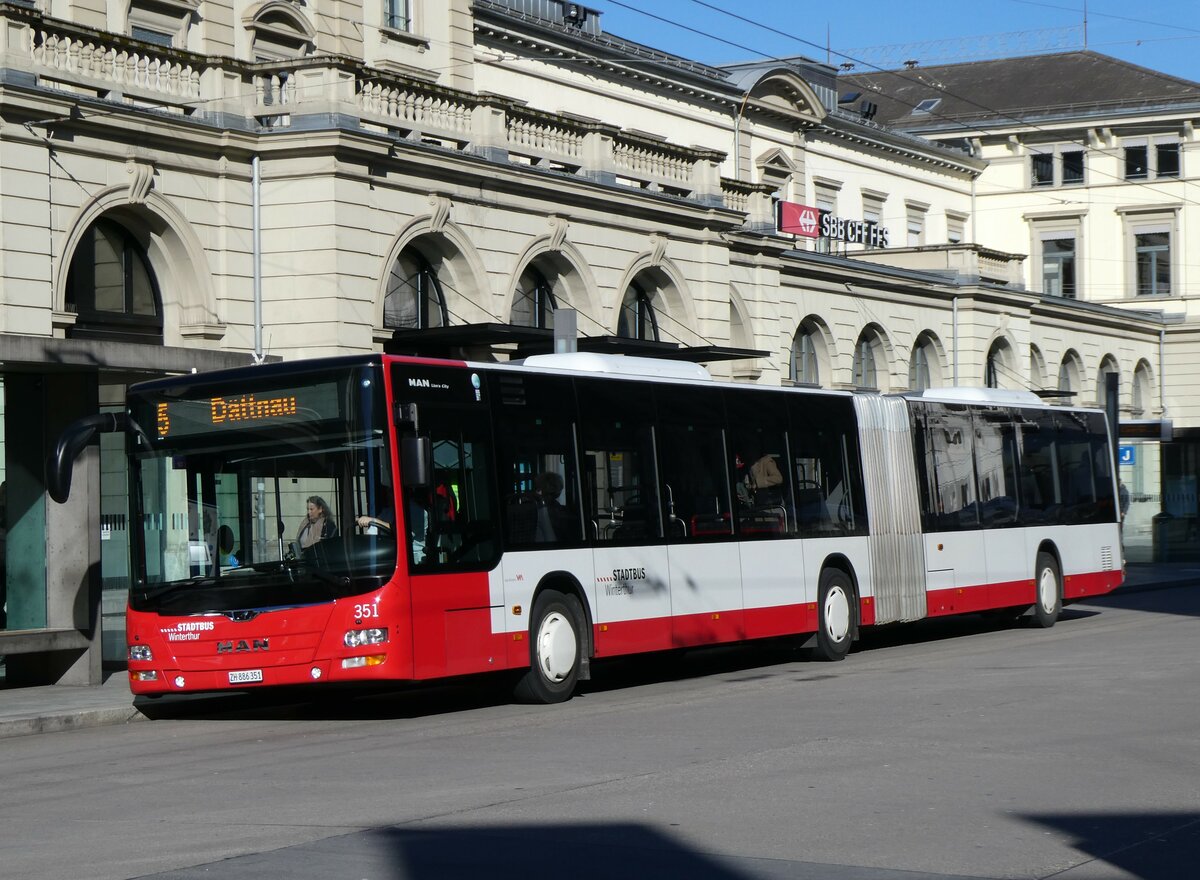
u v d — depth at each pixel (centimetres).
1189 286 6325
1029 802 991
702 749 1236
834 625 2122
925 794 1020
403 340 2686
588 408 1759
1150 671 1764
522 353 2917
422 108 2719
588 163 3100
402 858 845
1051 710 1440
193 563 1541
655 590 1814
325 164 2516
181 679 1530
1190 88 6300
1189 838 886
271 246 2542
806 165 4953
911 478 2327
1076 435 2806
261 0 2925
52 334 2261
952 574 2389
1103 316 5797
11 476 1873
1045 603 2639
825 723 1384
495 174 2811
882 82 6925
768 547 2008
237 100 2528
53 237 2261
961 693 1602
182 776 1187
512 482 1641
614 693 1780
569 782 1087
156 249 2458
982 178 6562
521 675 1662
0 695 1783
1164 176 6359
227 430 1542
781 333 4081
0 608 1877
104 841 920
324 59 2525
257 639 1499
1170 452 4500
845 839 885
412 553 1498
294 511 1509
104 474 2025
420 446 1488
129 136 2361
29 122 2219
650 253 3225
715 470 1939
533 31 3684
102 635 2003
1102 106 6356
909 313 4678
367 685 1612
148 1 2727
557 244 2978
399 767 1189
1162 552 4497
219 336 2492
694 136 4347
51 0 2564
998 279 5041
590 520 1738
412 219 2675
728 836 895
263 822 961
